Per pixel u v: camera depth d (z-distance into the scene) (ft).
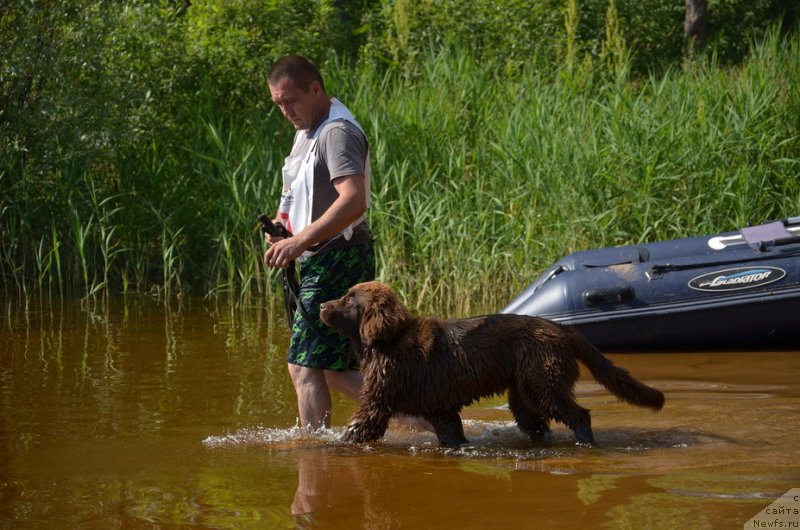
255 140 38.63
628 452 16.08
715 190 34.45
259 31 45.34
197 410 19.42
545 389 16.71
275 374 22.88
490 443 17.10
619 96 37.52
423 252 34.04
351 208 16.55
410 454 16.22
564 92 39.34
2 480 14.66
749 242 26.94
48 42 37.04
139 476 14.84
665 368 24.03
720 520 12.32
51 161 36.60
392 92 42.04
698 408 19.33
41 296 34.60
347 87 41.83
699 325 25.90
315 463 15.58
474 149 37.37
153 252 39.09
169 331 28.45
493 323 17.29
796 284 25.71
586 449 16.39
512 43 50.85
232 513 13.00
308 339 17.37
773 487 13.79
